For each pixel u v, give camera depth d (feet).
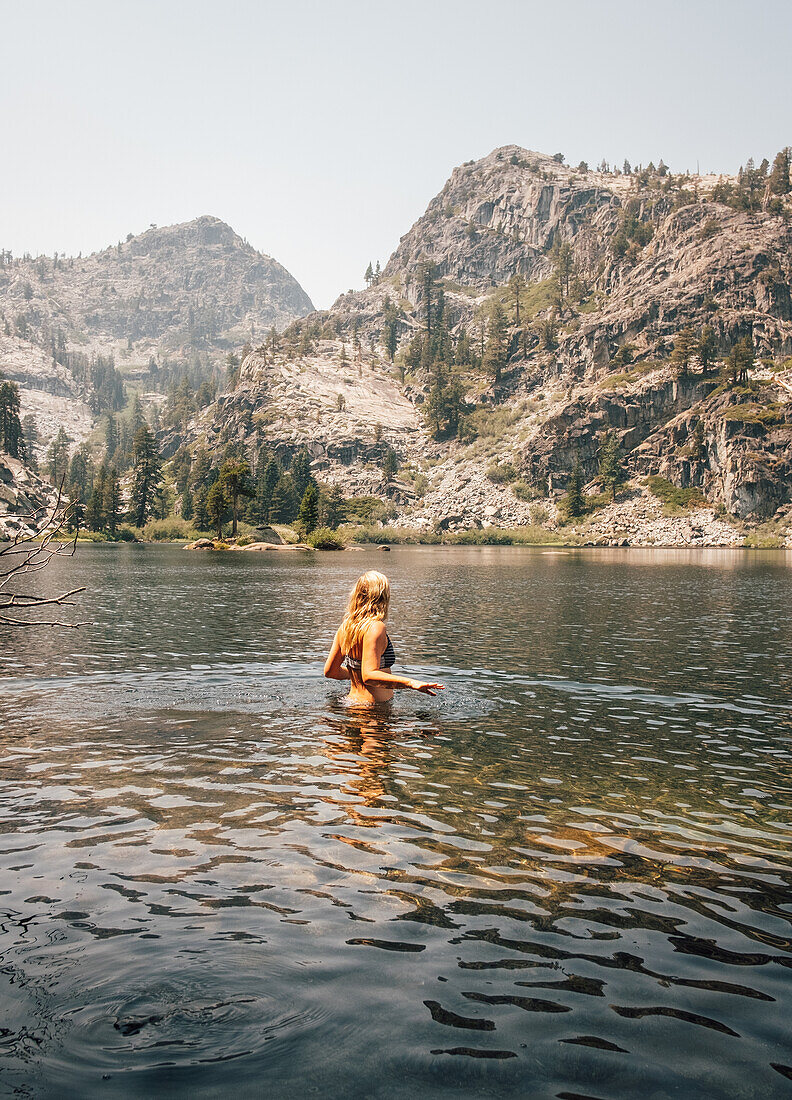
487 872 18.92
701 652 64.03
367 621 39.42
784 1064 11.64
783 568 269.23
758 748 32.96
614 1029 12.43
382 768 27.89
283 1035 11.94
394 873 18.66
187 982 13.39
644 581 181.98
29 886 17.51
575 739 33.68
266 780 26.11
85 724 34.06
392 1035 12.05
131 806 23.29
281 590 139.64
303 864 19.04
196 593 130.52
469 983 13.73
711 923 16.49
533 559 357.20
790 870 19.61
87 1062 11.13
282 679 45.80
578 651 63.21
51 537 33.47
